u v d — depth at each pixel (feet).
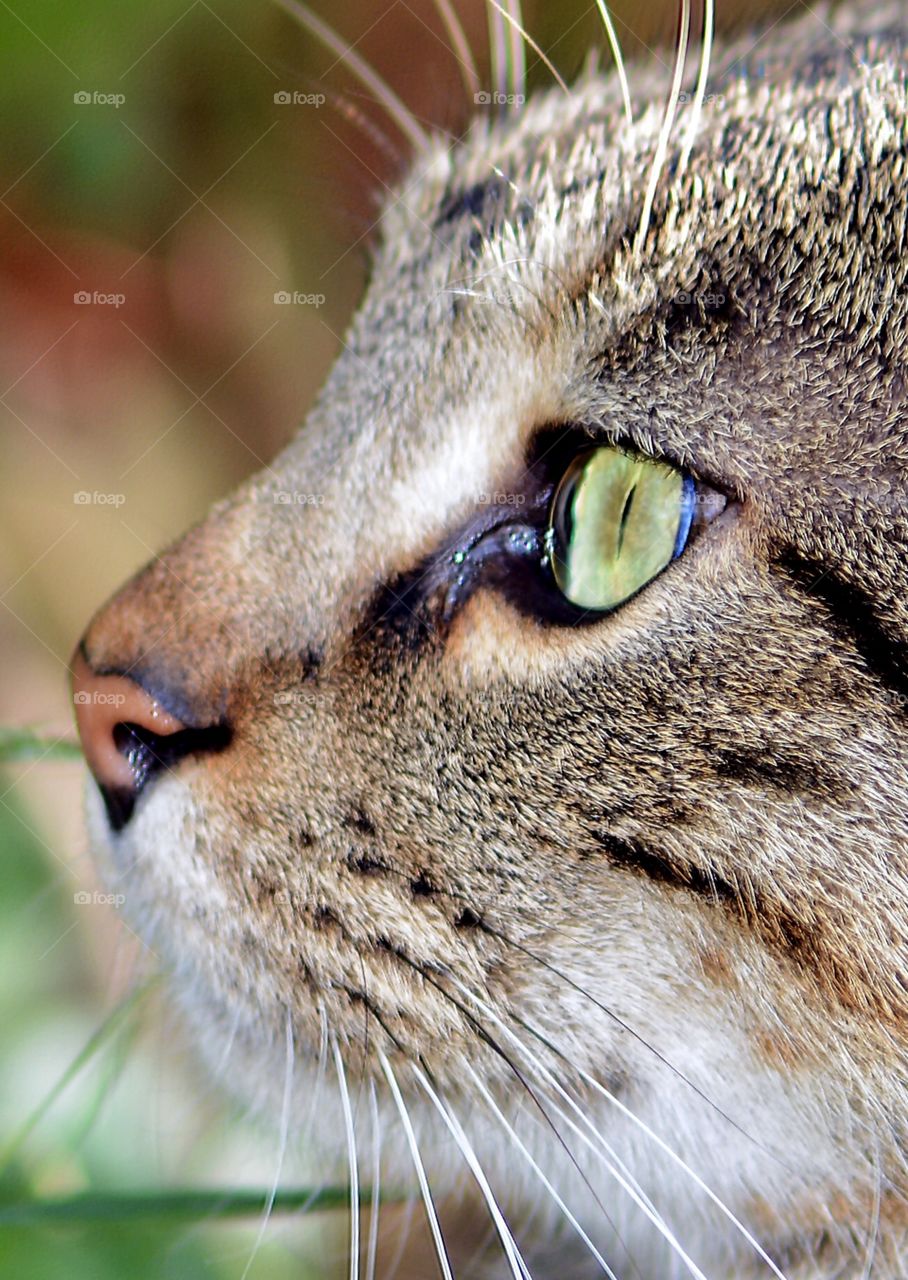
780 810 1.21
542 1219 1.35
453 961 1.23
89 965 1.46
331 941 1.24
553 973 1.23
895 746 1.20
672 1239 1.23
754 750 1.21
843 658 1.20
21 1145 1.36
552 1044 1.24
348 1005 1.24
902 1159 1.23
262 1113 1.29
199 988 1.27
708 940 1.22
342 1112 1.27
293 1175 1.32
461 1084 1.25
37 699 1.61
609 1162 1.26
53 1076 1.42
